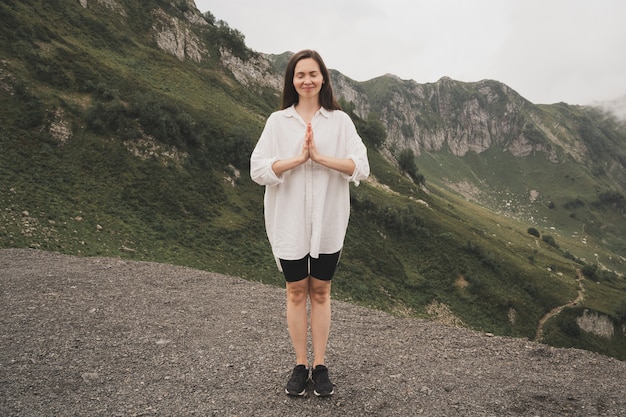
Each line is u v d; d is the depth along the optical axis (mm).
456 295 58500
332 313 6609
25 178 37188
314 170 2893
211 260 40625
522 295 64500
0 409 2814
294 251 2881
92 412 2867
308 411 2988
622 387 3865
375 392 3365
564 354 4949
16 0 60969
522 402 3357
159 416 2855
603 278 88062
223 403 3068
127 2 87000
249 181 58469
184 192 48500
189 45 92188
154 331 4840
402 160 123562
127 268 8828
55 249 30000
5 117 41719
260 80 103500
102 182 42438
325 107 3047
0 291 6207
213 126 62719
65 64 52719
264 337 4906
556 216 198875
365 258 56906
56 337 4336
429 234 68250
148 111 51906
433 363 4352
